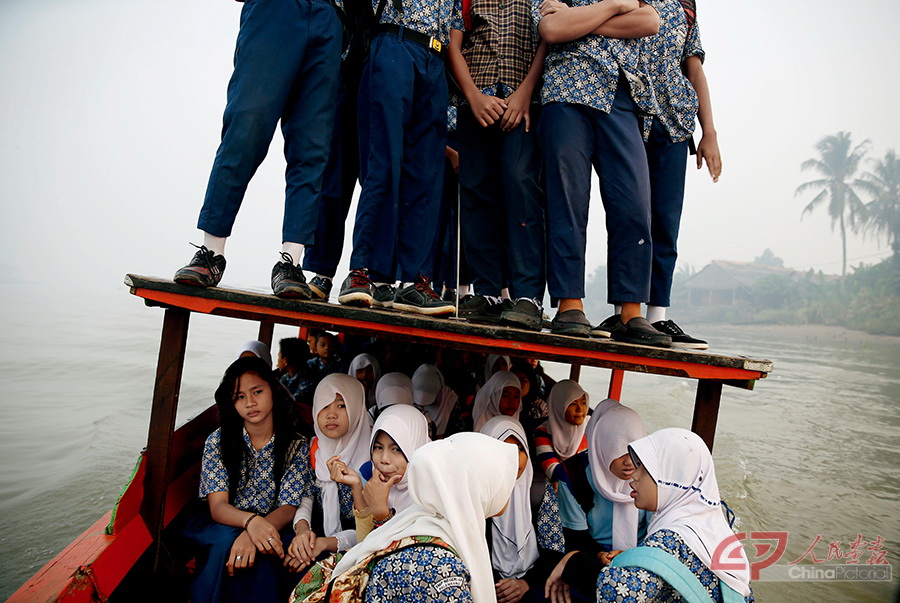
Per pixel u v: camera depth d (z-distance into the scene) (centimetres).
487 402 362
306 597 189
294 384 509
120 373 1166
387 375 380
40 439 714
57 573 195
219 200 243
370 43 293
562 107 290
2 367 1176
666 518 193
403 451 241
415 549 169
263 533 252
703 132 363
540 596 249
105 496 552
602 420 287
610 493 281
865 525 609
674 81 325
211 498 266
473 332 236
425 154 300
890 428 1170
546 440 328
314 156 266
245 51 251
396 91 284
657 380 1472
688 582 175
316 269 327
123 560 217
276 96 249
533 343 240
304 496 286
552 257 290
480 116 320
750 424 1134
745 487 705
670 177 325
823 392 1716
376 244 288
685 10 349
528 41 341
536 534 286
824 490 712
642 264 289
